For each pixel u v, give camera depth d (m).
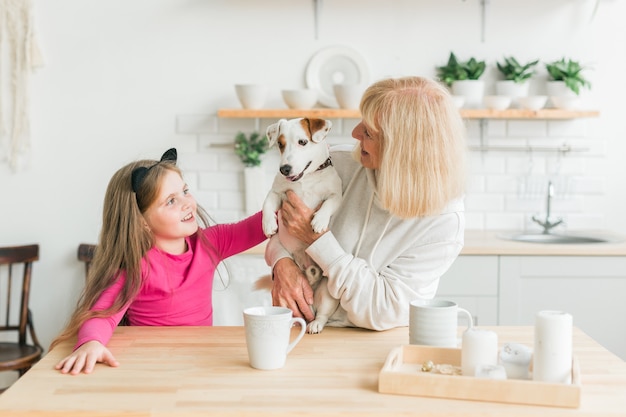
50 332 3.55
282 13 3.47
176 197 1.85
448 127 1.48
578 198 3.55
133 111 3.50
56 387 1.27
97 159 3.51
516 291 2.97
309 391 1.25
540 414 1.15
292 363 1.41
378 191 1.55
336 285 1.61
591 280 2.97
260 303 3.03
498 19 3.47
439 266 1.64
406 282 1.62
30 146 3.50
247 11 3.47
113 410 1.16
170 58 3.49
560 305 2.98
